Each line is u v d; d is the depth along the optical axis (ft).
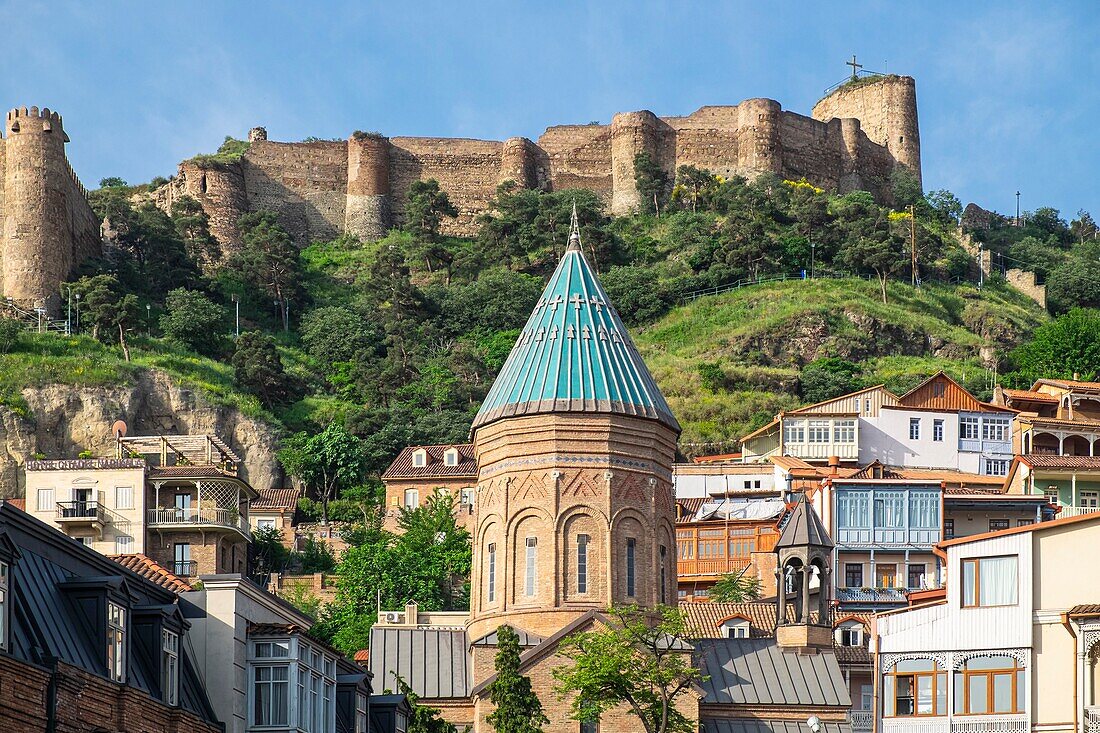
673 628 246.06
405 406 563.48
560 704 255.09
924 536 375.86
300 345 629.92
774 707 264.11
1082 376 565.53
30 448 504.84
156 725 159.84
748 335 607.78
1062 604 230.27
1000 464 456.45
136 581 171.32
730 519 387.55
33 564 151.64
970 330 631.15
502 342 609.01
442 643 277.23
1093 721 221.05
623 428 276.62
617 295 645.10
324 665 196.44
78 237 616.39
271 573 442.09
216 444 474.49
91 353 545.85
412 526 432.25
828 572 280.72
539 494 273.33
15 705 134.82
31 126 592.19
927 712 239.30
